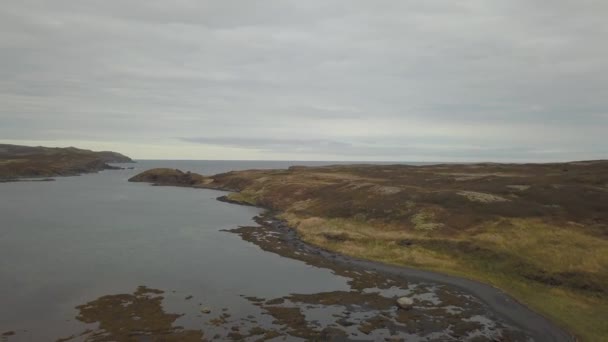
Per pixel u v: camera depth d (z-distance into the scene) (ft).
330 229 199.11
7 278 126.00
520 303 115.75
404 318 102.94
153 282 126.31
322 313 104.63
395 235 179.11
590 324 101.09
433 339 91.50
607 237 147.13
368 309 108.47
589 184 228.22
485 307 112.68
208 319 98.78
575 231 154.10
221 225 230.27
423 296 120.47
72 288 118.73
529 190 208.95
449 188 249.96
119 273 134.51
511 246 149.59
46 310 102.01
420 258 155.94
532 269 132.98
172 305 107.55
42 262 144.77
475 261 147.43
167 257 157.17
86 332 89.86
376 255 164.25
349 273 142.82
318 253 170.91
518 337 94.27
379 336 91.86
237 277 134.10
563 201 186.39
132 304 107.45
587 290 119.03
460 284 131.85
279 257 161.99
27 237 185.98
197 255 161.68
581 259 132.87
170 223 234.79
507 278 133.59
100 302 108.27
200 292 118.42
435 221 184.85
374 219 205.05
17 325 92.84
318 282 131.44
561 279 125.18
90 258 152.25
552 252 140.46
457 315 106.11
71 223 226.79
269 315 102.37
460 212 188.55
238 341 87.10
